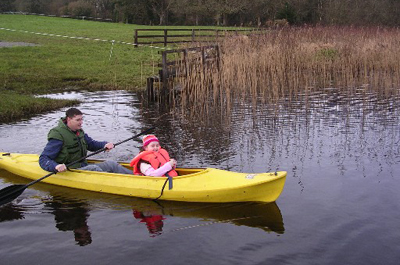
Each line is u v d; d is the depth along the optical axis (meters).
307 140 8.86
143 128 10.20
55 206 5.89
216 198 5.87
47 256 4.59
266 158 7.80
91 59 21.31
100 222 5.37
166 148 8.50
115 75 17.91
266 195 5.77
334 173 7.01
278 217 5.45
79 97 14.30
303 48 16.39
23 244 4.84
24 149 8.43
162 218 5.47
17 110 11.59
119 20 48.72
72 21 40.25
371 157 7.76
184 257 4.54
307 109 11.45
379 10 37.97
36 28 32.16
